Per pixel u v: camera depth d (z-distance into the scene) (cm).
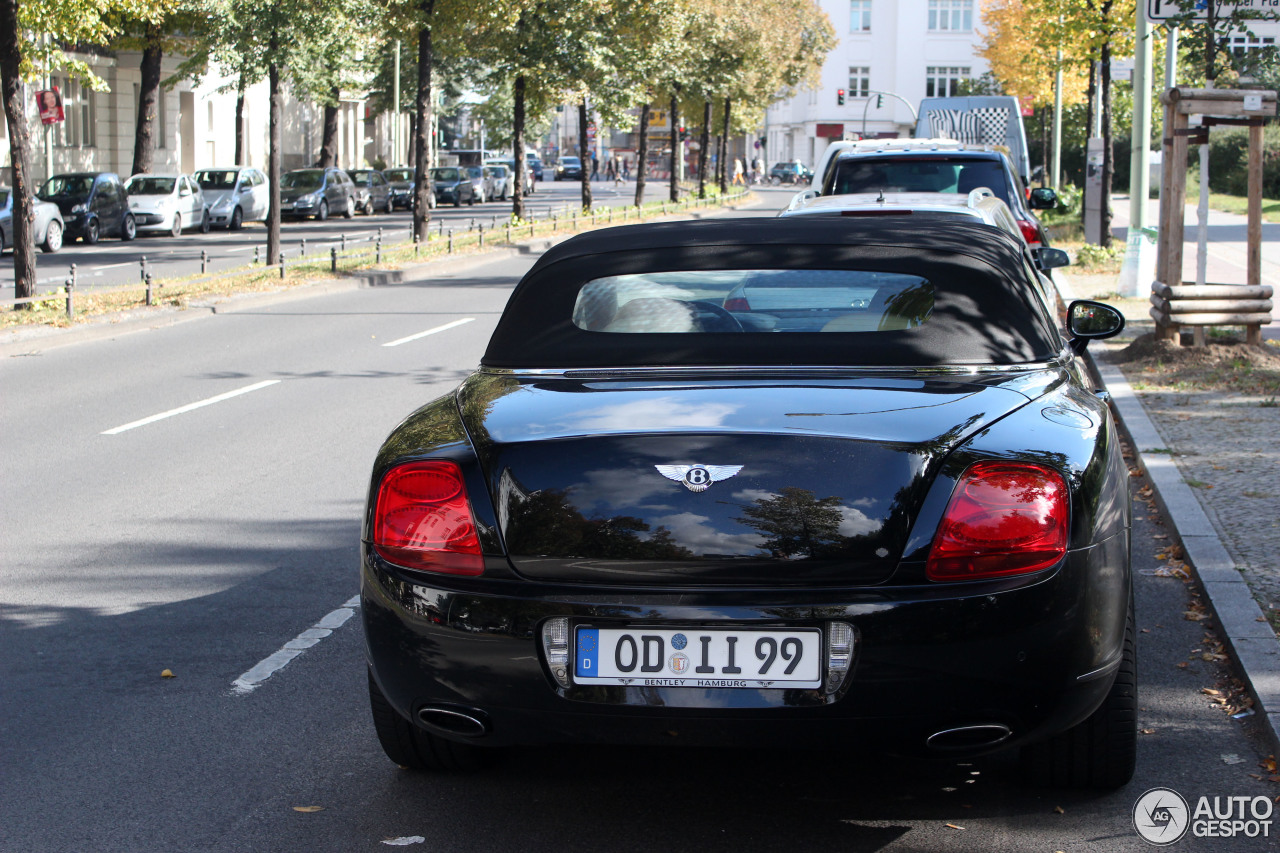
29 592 588
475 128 10350
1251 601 506
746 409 336
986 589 304
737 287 407
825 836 348
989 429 328
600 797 376
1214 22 1227
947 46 9488
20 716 442
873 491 309
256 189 4197
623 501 315
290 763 402
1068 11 2247
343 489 783
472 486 327
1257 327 1130
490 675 319
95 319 1647
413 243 2809
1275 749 390
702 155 5459
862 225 434
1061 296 1633
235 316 1797
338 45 2502
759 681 307
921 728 308
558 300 413
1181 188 1152
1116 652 331
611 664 313
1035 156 6097
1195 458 767
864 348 382
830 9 9531
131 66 4747
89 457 886
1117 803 365
